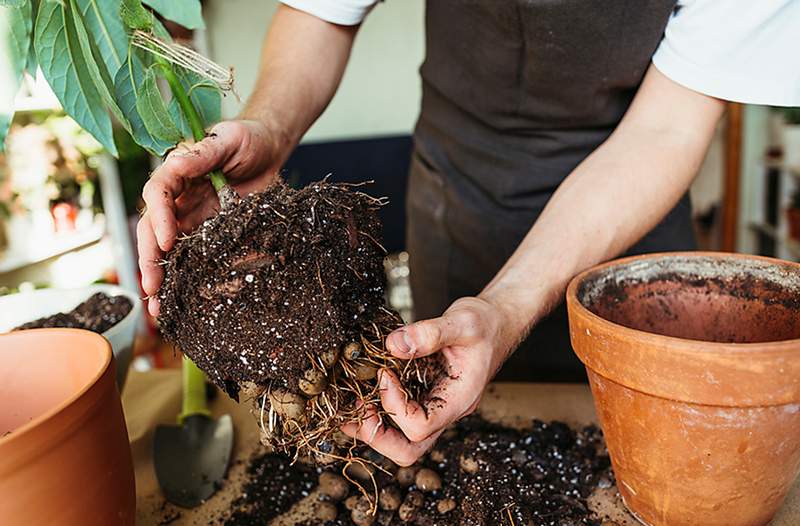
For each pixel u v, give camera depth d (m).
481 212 1.01
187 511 0.66
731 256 0.64
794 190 2.23
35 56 0.62
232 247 0.53
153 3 0.62
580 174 0.69
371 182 0.57
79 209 2.07
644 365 0.52
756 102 0.64
